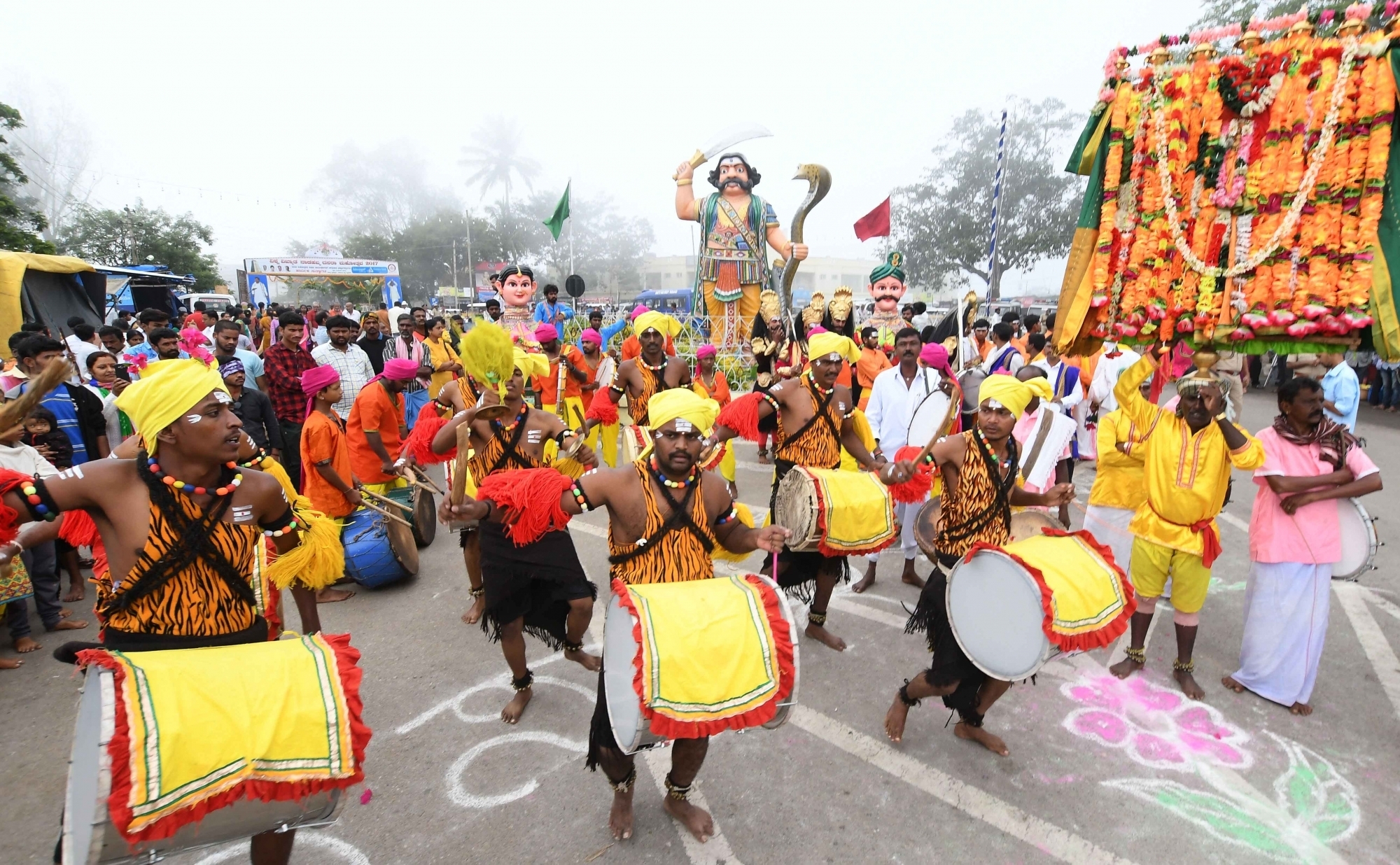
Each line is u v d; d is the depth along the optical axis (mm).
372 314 10766
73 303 13648
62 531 2426
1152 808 3289
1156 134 3307
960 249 34844
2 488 2121
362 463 5891
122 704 1895
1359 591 5707
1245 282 3186
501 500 3121
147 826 1844
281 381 7234
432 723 3914
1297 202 2988
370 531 5578
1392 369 14734
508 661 3914
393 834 3088
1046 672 4492
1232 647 4840
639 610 2555
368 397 5852
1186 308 3332
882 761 3617
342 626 5102
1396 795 3377
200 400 2225
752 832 3133
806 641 4891
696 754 2934
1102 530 4965
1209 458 3992
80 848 1954
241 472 2473
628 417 8711
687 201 13078
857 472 4516
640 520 3066
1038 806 3299
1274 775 3520
